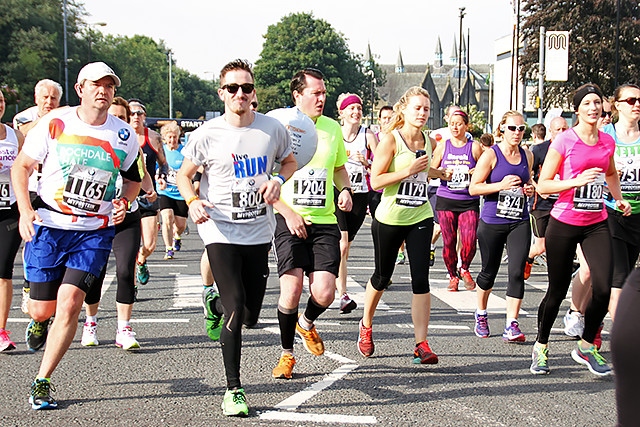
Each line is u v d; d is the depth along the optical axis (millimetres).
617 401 2475
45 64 68250
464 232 9625
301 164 5859
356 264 12312
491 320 8203
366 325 6461
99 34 85062
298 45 99750
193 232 17641
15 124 8570
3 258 6355
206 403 5082
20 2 67562
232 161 5016
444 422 4789
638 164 6652
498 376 5941
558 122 9578
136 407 4973
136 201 6703
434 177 8508
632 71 45500
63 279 5055
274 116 5992
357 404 5129
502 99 72750
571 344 7195
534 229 9789
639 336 2398
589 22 45312
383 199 6262
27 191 5082
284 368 5746
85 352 6465
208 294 6258
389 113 10898
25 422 4637
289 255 5734
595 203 5918
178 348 6633
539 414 4992
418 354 6176
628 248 6840
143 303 8750
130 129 5371
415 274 6168
